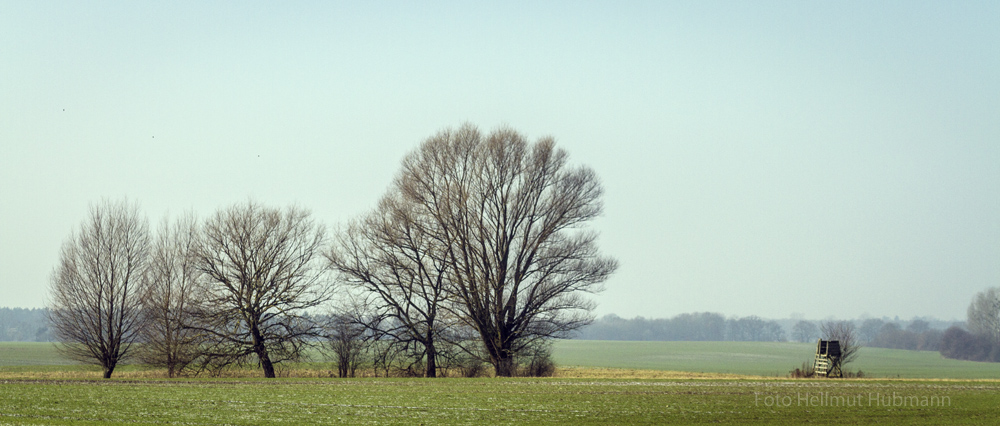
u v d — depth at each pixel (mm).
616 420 24141
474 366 47656
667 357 116125
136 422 22609
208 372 47406
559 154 47594
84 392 29312
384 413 25078
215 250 47375
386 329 47656
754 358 115688
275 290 47406
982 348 118812
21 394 28109
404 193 47125
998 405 28062
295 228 49188
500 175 46719
